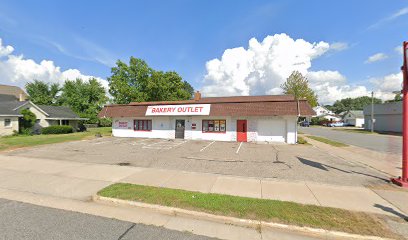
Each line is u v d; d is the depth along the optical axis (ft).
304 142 61.00
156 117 74.74
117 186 21.07
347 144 61.00
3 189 21.17
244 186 21.77
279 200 17.95
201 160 35.65
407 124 22.54
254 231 13.70
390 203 17.54
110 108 79.00
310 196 19.02
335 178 25.26
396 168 30.73
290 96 82.12
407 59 22.35
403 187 21.76
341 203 17.47
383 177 25.76
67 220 14.83
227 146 53.67
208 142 62.18
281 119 62.90
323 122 222.89
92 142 61.16
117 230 13.55
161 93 112.37
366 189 21.07
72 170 28.14
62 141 62.75
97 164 31.96
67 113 115.34
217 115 63.77
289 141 61.41
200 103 67.26
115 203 17.67
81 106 147.43
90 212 16.20
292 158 37.91
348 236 12.88
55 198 18.97
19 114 86.69
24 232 13.14
